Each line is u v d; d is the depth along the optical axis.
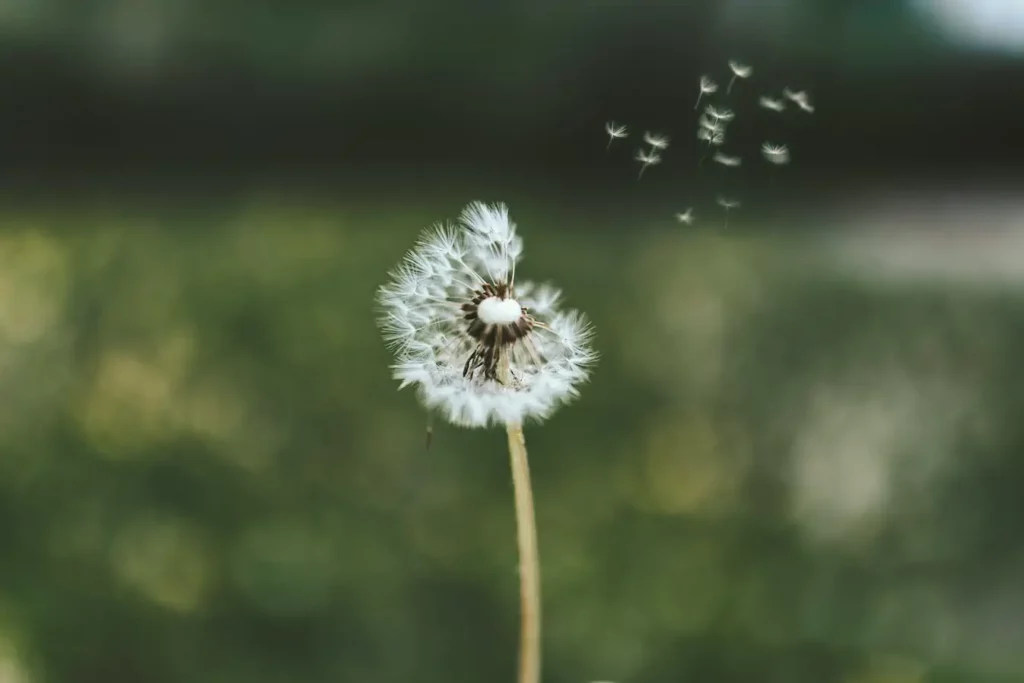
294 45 2.02
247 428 1.13
